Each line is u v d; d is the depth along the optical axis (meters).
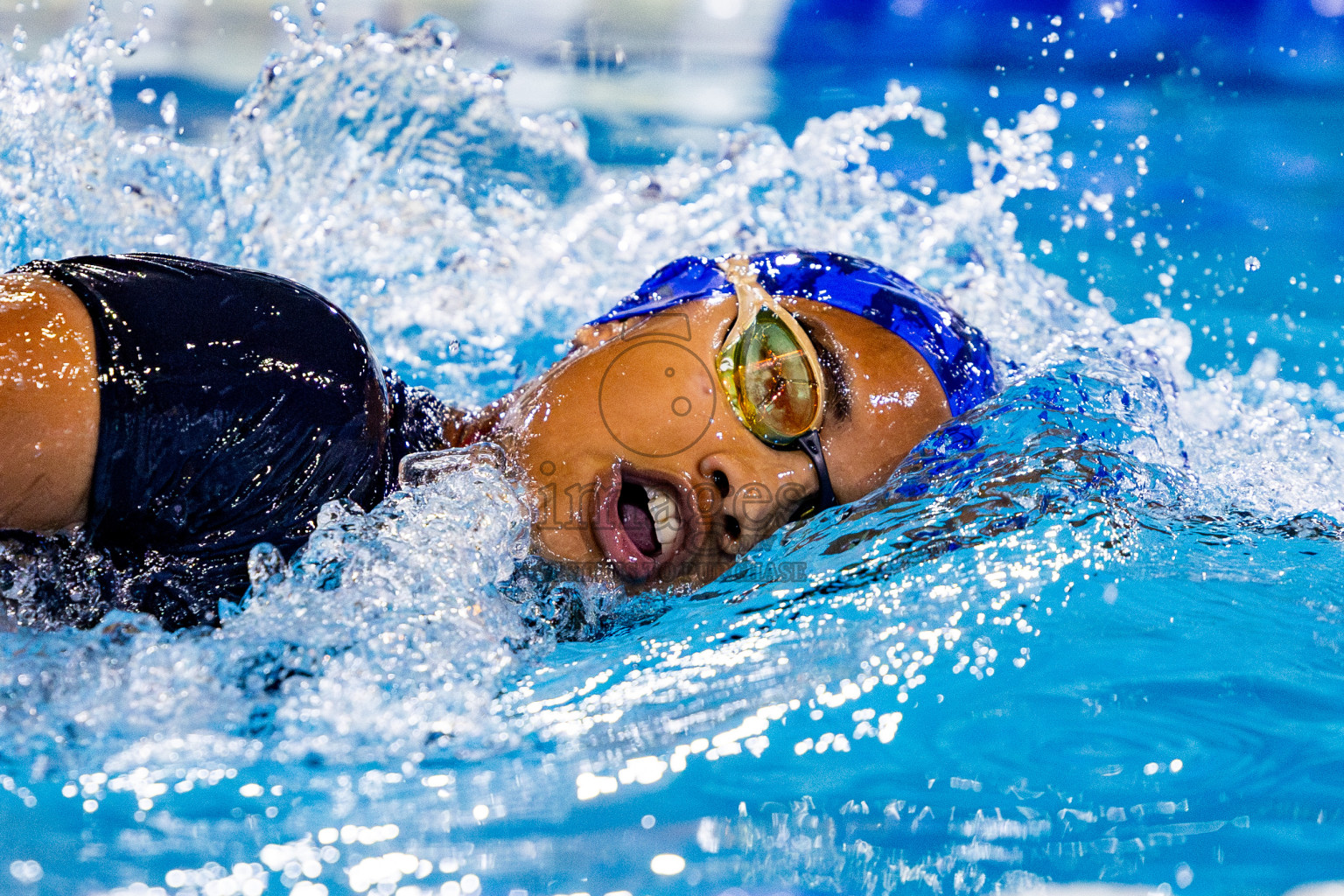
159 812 3.96
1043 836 3.92
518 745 4.43
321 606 4.82
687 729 4.54
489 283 10.58
